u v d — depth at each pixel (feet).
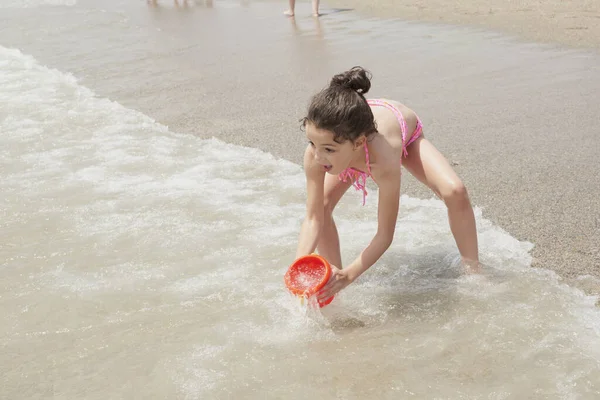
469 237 11.12
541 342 9.57
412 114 11.07
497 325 10.01
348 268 10.31
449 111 19.94
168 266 12.14
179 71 26.73
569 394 8.54
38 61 29.53
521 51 26.27
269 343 9.91
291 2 37.04
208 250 12.64
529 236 12.66
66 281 11.75
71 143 18.84
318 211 10.75
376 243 10.39
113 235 13.32
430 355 9.48
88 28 36.65
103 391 9.00
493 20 32.19
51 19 39.78
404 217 13.67
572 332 9.74
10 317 10.75
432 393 8.71
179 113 21.34
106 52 30.76
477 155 16.58
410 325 10.21
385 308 10.70
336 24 34.17
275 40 31.40
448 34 30.07
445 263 11.87
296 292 9.90
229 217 13.92
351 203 14.51
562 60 24.58
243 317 10.55
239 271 11.88
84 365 9.57
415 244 12.59
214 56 28.91
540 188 14.55
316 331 10.18
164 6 42.98
